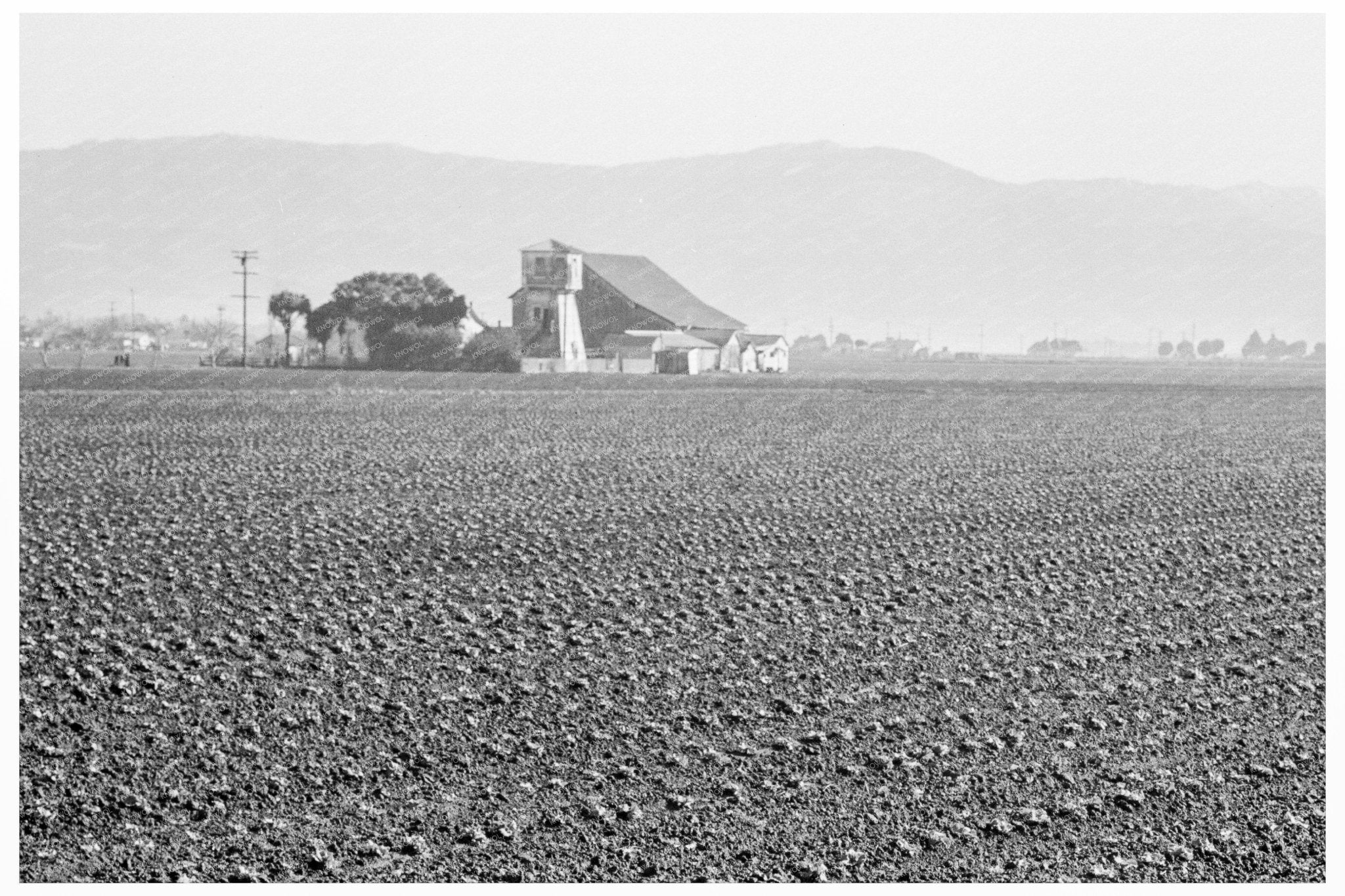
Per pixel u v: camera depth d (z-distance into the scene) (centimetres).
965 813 2064
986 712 2514
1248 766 2270
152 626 3022
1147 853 1947
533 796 2100
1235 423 9662
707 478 5712
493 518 4512
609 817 2030
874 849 1939
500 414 9194
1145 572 3812
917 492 5388
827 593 3456
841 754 2284
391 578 3559
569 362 16712
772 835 1977
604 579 3578
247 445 6738
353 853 1909
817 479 5722
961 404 11494
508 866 1875
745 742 2333
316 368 16112
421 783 2145
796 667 2781
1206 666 2848
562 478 5628
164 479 5375
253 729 2356
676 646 2919
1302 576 3797
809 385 14412
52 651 2795
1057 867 1898
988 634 3083
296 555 3838
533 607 3244
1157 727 2452
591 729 2383
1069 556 4019
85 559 3709
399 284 16588
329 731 2358
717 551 3988
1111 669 2817
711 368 19325
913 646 2962
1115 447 7588
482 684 2631
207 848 1920
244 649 2850
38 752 2250
